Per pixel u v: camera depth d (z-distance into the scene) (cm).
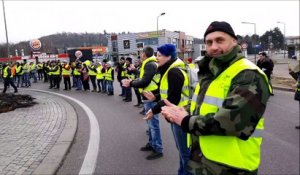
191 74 439
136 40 6769
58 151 609
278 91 1659
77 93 1827
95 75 1927
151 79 558
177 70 425
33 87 2409
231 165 228
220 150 231
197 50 7938
